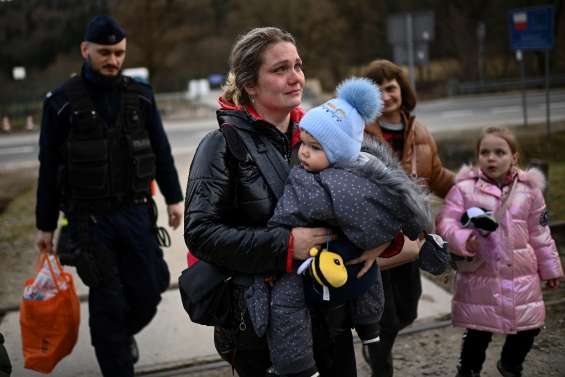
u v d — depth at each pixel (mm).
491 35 31422
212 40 35312
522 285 3104
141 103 3461
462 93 27438
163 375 3625
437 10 33094
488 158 3166
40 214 3391
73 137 3258
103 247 3281
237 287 2061
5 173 12172
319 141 1970
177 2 33094
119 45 3281
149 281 3443
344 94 2066
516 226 3113
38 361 3307
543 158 10727
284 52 2064
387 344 3107
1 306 4695
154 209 3523
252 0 32438
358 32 34719
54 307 3291
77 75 3375
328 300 1991
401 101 3289
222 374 3613
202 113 24281
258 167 2020
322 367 2230
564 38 28891
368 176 1961
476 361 3303
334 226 1994
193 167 2039
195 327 4250
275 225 1990
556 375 3408
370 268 2092
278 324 2010
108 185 3287
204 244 1952
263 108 2141
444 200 3334
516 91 27172
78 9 35562
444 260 2232
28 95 27938
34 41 35250
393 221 1977
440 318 4230
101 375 3674
